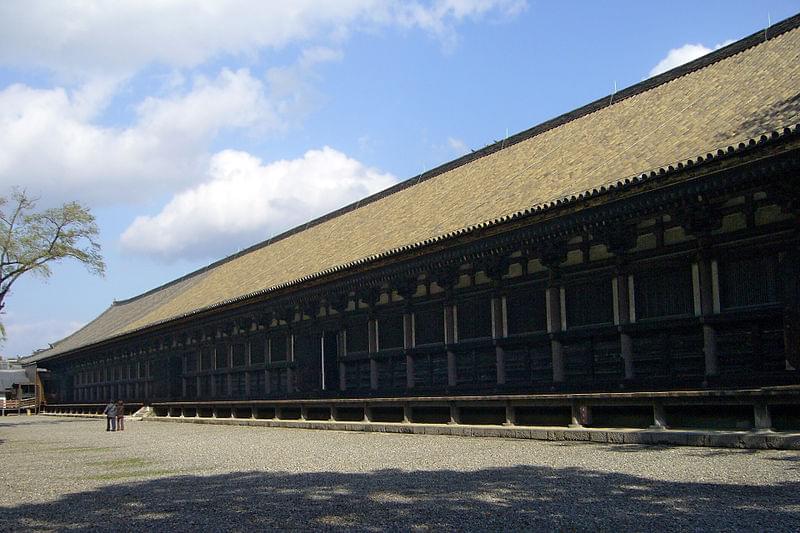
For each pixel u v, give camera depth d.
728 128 21.12
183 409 53.25
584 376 24.81
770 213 19.58
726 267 20.62
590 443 20.55
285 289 40.22
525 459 17.75
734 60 28.19
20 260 57.31
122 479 17.75
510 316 27.69
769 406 18.23
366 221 45.28
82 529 11.36
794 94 20.73
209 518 11.83
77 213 59.31
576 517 10.73
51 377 95.31
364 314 36.03
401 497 13.02
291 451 23.11
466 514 11.24
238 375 48.56
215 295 55.44
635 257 23.06
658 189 21.03
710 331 20.83
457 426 26.05
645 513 10.79
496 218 26.30
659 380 22.28
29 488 16.69
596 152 28.41
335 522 11.05
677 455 16.78
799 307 18.64
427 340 32.03
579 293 25.11
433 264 30.19
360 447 23.28
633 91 33.00
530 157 34.38
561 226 24.39
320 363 40.16
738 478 13.33
